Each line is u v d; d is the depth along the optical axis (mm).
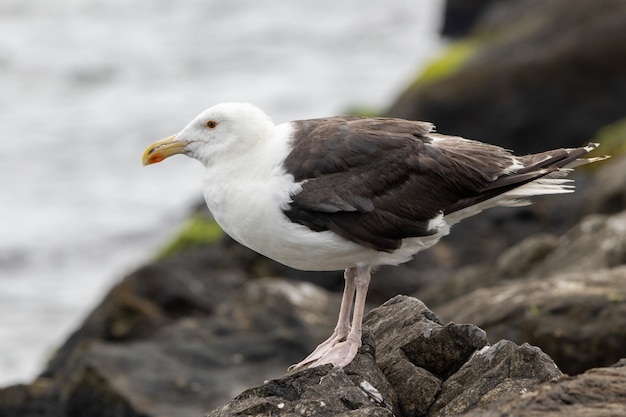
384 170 8523
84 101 37125
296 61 41156
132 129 34094
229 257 18625
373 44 43000
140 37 43812
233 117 8711
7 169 31031
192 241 22094
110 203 28484
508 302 12773
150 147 9078
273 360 14086
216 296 17531
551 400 6832
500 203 8859
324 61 40969
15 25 45250
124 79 39062
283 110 35844
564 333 12023
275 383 8195
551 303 12383
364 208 8430
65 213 28000
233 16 46469
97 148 32594
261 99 36875
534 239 15398
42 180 30266
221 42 43188
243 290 15516
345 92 37344
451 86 25594
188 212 27375
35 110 36125
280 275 18406
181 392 13297
